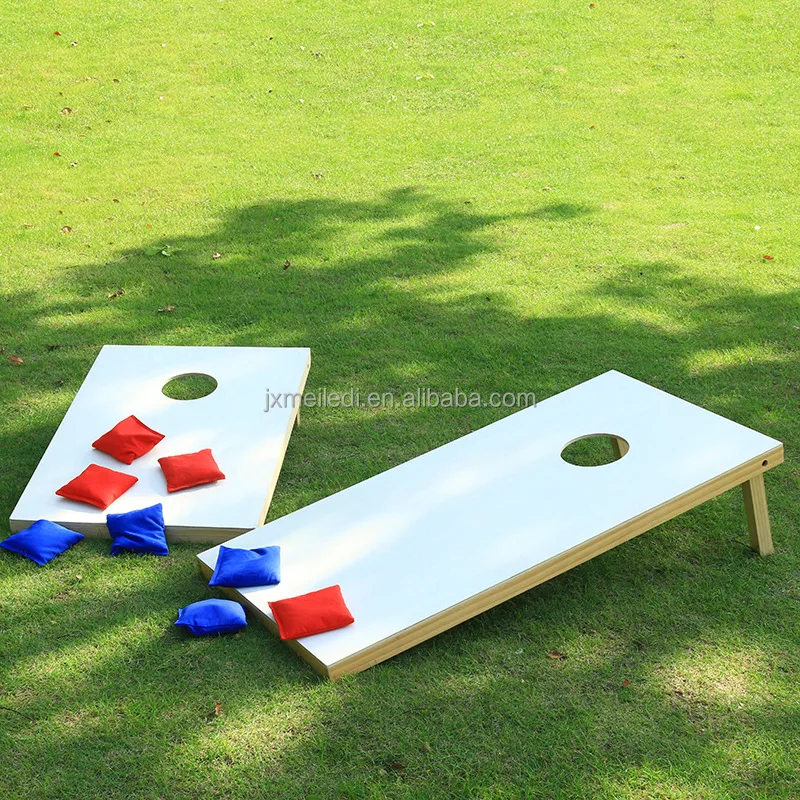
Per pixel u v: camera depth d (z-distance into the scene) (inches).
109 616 125.3
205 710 110.1
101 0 426.6
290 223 249.9
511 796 98.5
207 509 139.0
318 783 100.6
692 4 419.5
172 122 321.7
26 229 246.8
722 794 98.3
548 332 196.7
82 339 196.5
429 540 125.5
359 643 113.0
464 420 169.6
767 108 327.0
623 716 108.3
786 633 120.6
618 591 128.7
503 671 115.4
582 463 157.2
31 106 331.6
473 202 262.1
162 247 236.4
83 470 145.6
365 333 198.1
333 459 159.8
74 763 103.5
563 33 396.2
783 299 207.5
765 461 130.7
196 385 183.9
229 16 414.0
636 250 232.5
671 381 178.9
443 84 353.1
